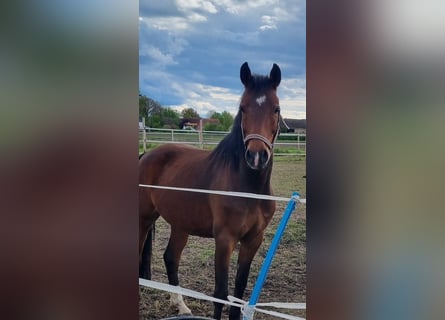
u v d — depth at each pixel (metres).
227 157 2.18
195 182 2.23
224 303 2.21
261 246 2.17
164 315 2.30
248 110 2.13
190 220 2.25
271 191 2.14
